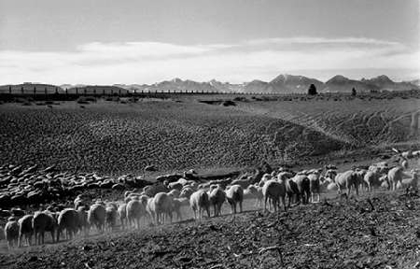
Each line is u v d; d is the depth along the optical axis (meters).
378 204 17.22
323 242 13.39
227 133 63.88
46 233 21.36
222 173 45.50
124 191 35.41
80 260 14.43
